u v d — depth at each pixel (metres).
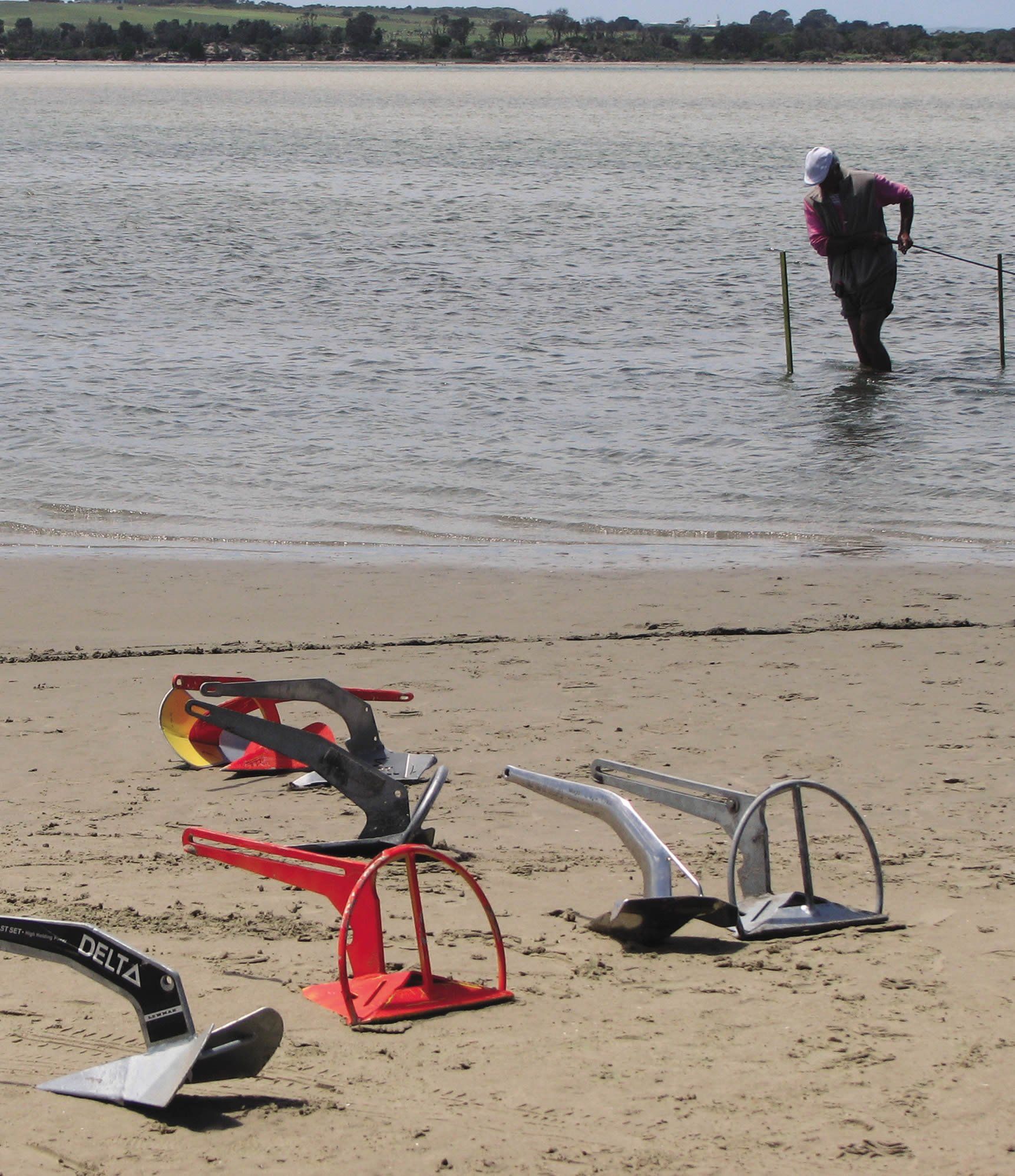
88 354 25.61
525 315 30.30
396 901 6.42
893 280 23.77
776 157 82.44
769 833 7.41
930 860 6.95
